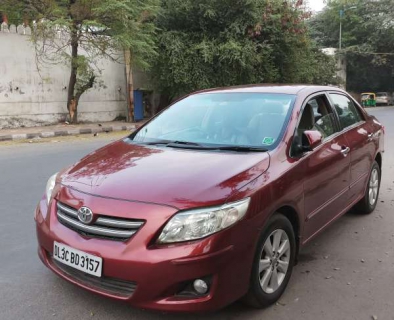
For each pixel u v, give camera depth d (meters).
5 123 15.45
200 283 2.75
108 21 15.44
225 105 4.28
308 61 25.00
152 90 20.80
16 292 3.47
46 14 14.80
